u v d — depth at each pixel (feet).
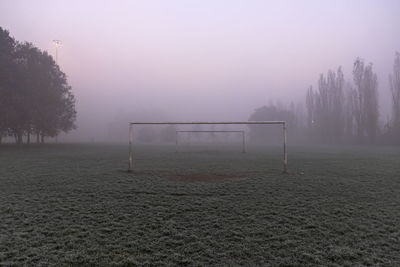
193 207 17.79
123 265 10.23
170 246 11.86
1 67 81.97
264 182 27.55
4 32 89.81
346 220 15.47
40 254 10.98
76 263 10.30
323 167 41.45
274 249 11.62
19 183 26.05
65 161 47.91
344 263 10.42
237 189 23.82
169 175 32.24
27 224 14.48
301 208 17.80
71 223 14.66
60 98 111.96
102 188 23.89
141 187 24.49
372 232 13.66
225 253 11.20
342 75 164.45
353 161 51.60
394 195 21.93
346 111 161.68
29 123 98.02
